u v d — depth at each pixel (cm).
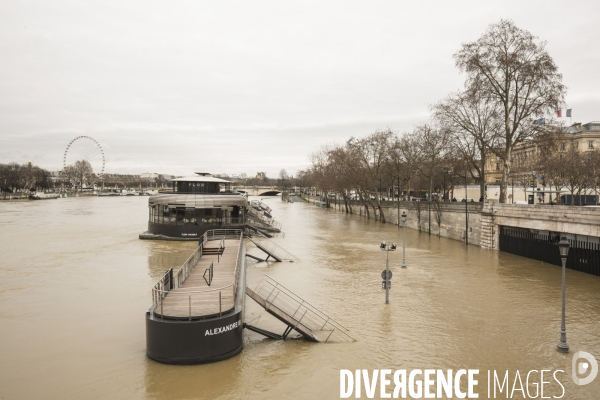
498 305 2594
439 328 2172
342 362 1742
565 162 6894
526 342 1992
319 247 5044
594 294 2850
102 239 5584
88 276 3366
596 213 3309
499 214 4738
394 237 6109
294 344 1919
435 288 3014
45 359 1756
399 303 2623
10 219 8600
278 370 1644
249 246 4959
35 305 2561
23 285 3066
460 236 5662
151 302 2636
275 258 4050
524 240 4341
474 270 3659
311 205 16412
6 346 1906
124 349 1850
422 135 8956
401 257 4338
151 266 3781
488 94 5041
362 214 10738
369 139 9425
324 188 14100
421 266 3844
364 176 9306
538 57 4731
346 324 2214
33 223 7769
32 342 1953
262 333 1986
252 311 2386
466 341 1997
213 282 2198
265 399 1432
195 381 1536
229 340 1698
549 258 3959
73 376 1592
